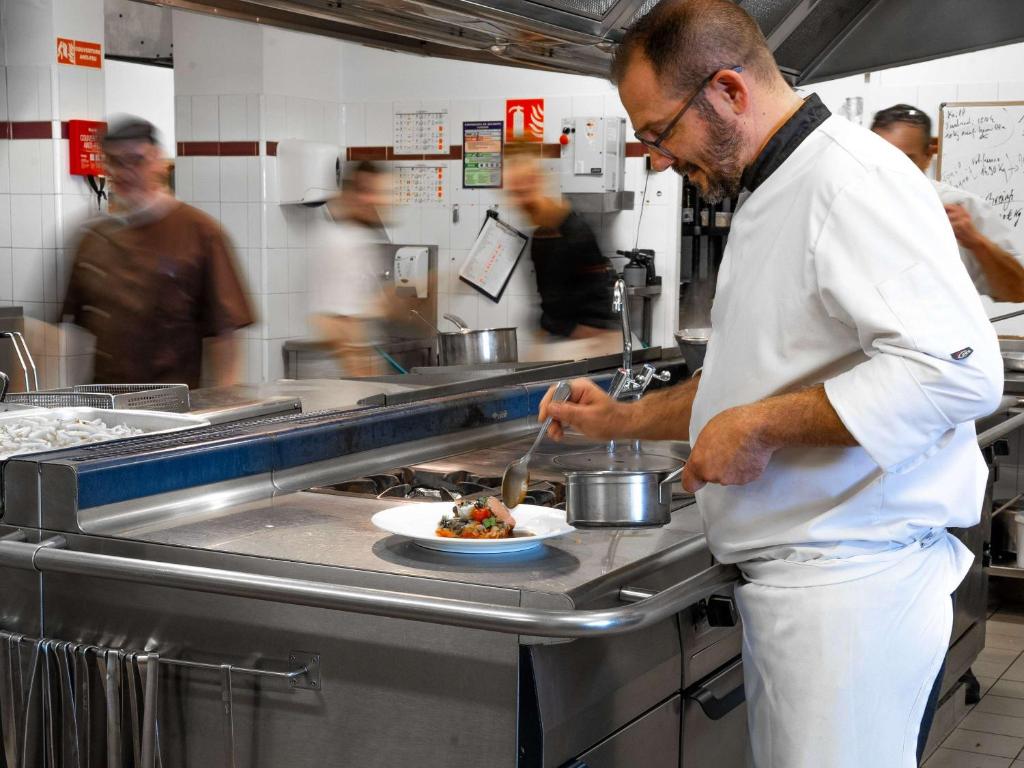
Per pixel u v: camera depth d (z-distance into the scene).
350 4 2.48
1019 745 3.65
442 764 1.81
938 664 1.86
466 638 1.78
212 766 2.00
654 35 1.81
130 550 2.05
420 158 7.00
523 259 6.78
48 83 6.00
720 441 1.70
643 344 6.47
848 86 5.88
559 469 2.91
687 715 2.24
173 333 4.42
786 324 1.74
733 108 1.79
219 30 6.62
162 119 8.09
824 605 1.76
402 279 6.87
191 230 4.38
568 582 1.82
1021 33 4.26
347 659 1.88
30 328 6.11
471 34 2.86
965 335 1.57
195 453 2.34
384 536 2.12
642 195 6.45
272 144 6.66
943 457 1.79
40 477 2.12
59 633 2.11
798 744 1.79
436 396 3.49
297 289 6.91
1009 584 5.17
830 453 1.76
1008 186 5.57
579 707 1.85
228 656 1.97
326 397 3.46
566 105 6.57
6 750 2.11
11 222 6.20
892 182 1.64
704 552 2.19
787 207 1.75
